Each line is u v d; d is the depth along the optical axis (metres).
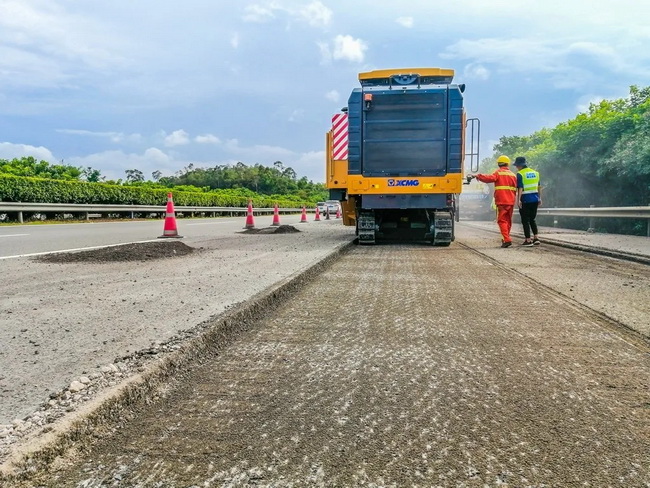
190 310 3.94
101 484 1.69
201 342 3.14
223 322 3.53
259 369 2.85
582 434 2.05
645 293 5.11
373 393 2.48
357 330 3.67
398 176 10.19
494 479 1.71
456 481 1.69
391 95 10.19
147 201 30.02
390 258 8.27
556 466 1.80
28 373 2.54
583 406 2.33
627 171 13.86
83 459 1.86
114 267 6.53
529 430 2.08
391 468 1.78
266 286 4.95
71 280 5.46
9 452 1.75
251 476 1.73
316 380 2.66
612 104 19.06
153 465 1.81
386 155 10.25
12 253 8.16
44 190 21.86
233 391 2.52
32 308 4.05
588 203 17.88
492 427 2.11
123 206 25.25
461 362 2.94
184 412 2.27
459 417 2.20
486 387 2.56
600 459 1.85
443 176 10.09
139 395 2.39
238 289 4.83
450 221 10.30
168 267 6.51
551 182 20.17
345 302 4.67
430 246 10.57
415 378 2.68
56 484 1.69
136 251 7.89
